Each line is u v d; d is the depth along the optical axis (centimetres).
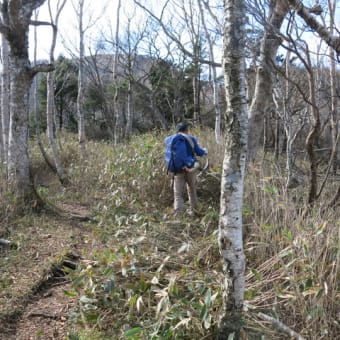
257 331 256
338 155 720
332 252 313
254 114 501
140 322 266
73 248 413
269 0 309
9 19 488
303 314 278
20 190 516
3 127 680
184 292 300
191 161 512
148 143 674
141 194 582
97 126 1917
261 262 354
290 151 548
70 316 284
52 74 732
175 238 410
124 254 331
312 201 419
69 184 706
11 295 312
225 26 219
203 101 1550
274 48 419
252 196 441
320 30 292
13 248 404
